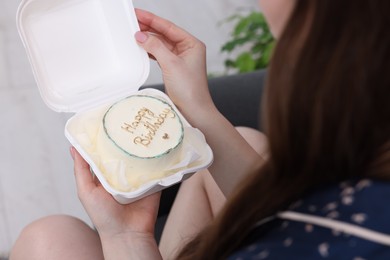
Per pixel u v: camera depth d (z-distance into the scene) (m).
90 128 0.86
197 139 0.86
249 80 1.22
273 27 0.70
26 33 0.89
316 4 0.59
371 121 0.60
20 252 0.97
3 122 1.58
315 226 0.63
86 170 0.85
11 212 1.45
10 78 1.67
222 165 0.93
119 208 0.84
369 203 0.61
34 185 1.49
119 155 0.82
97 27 0.92
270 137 0.63
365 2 0.57
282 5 0.66
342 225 0.61
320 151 0.61
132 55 0.94
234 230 0.67
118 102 0.87
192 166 0.83
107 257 0.86
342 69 0.58
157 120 0.85
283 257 0.62
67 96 0.92
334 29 0.59
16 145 1.54
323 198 0.63
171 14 1.85
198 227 1.02
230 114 1.19
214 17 1.87
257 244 0.65
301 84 0.60
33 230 0.97
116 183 0.81
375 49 0.58
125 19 0.91
